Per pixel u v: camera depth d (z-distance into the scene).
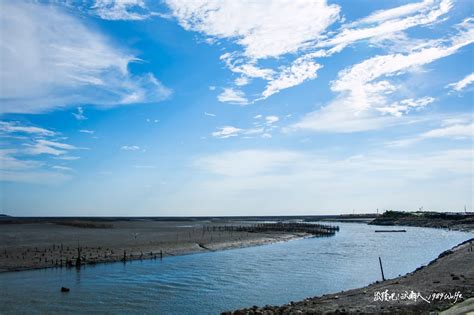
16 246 62.66
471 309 21.20
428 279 35.28
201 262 54.62
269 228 133.25
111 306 30.88
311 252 69.56
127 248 63.12
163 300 33.03
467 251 52.31
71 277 41.69
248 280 42.03
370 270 49.41
